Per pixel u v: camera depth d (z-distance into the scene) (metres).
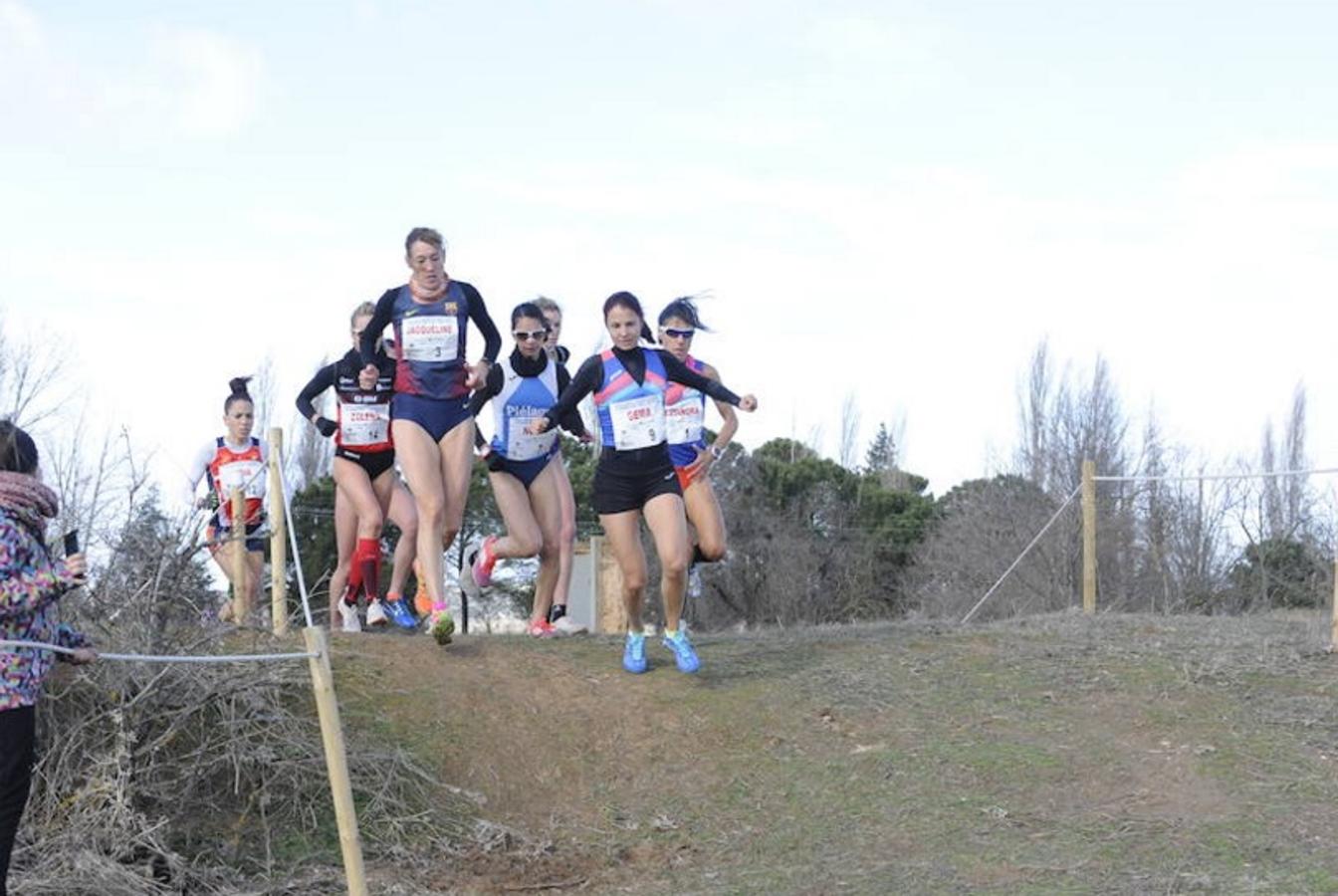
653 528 7.96
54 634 5.16
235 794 6.68
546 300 9.02
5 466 5.00
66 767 6.15
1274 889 5.73
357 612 9.21
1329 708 7.92
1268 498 26.69
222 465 9.52
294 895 6.03
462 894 6.16
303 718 7.16
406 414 8.05
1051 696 8.12
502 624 28.36
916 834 6.54
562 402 7.88
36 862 5.83
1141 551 27.62
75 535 5.09
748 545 32.31
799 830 6.70
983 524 30.61
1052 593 27.02
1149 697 8.10
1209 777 7.05
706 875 6.30
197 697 6.61
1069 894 5.77
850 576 33.53
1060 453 31.25
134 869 5.95
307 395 9.21
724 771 7.34
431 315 7.96
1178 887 5.80
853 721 7.80
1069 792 6.93
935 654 8.94
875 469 45.41
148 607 6.60
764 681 8.32
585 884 6.29
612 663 8.55
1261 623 10.20
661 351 8.03
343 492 9.23
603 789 7.25
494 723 7.65
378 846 6.57
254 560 9.40
